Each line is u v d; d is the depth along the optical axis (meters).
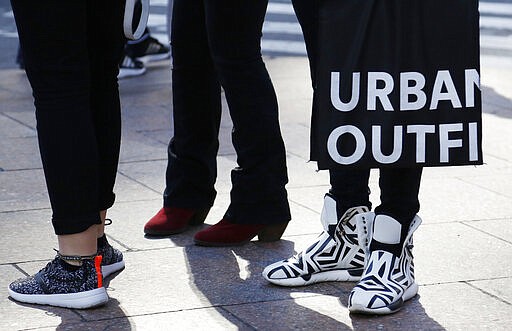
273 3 14.99
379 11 3.70
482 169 6.28
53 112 3.91
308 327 3.89
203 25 4.88
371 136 3.74
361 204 4.27
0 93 8.85
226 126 7.50
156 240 4.95
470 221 5.23
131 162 6.42
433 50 3.73
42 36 3.81
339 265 4.36
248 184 4.82
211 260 4.66
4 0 14.20
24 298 4.11
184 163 5.03
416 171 4.05
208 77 4.98
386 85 3.72
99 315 4.00
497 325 3.92
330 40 3.71
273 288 4.32
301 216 5.32
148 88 9.23
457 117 3.76
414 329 3.88
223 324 3.91
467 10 3.73
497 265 4.59
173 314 4.01
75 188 3.97
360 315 4.01
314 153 3.92
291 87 9.02
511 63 10.41
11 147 6.79
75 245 4.05
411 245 4.24
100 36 4.11
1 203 5.48
